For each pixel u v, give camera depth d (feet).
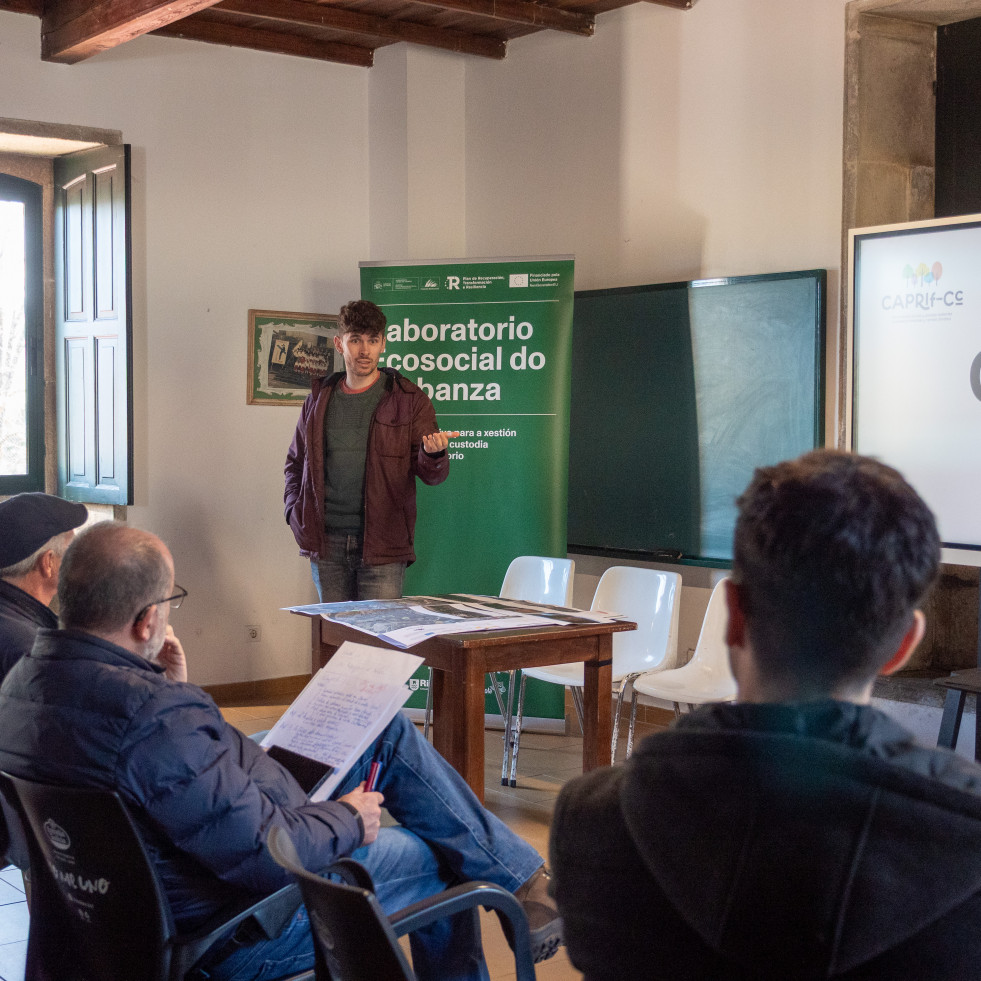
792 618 2.96
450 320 17.84
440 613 11.53
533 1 18.04
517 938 5.74
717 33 16.98
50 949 6.21
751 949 2.83
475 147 20.70
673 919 3.04
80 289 18.53
